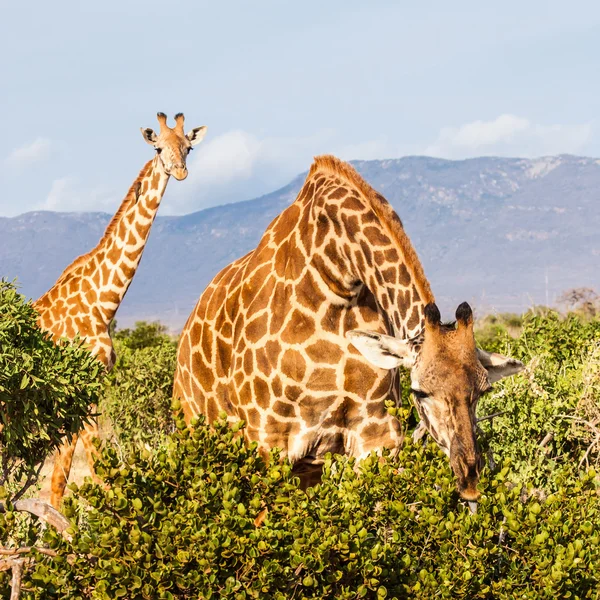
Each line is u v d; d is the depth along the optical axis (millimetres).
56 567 8492
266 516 9117
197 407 15875
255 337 13422
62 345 14586
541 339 20891
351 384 12922
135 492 9062
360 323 12977
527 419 16031
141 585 8219
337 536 8359
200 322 15422
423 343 9336
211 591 8141
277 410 13203
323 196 13039
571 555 8500
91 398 14133
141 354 24906
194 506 8711
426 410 9141
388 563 8625
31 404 13484
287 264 13289
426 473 9508
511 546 9203
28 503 9703
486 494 9180
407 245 11164
